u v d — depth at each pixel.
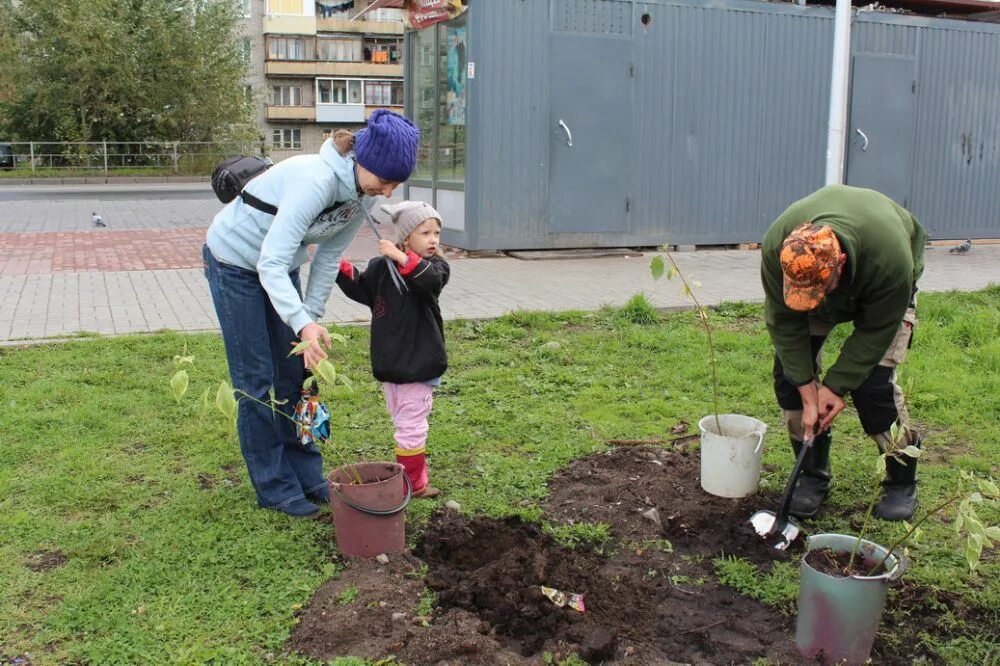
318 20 56.00
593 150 11.16
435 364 3.91
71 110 33.06
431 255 3.83
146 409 5.17
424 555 3.59
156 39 33.59
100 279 9.43
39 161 32.44
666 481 4.27
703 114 11.66
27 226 14.87
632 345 7.00
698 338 7.18
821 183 12.47
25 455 4.46
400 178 3.56
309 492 4.04
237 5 36.62
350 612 3.04
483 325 7.39
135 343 6.54
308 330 3.34
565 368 6.29
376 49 57.62
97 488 4.07
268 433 3.84
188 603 3.12
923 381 5.89
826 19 12.04
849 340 3.40
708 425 4.27
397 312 3.85
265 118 55.97
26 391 5.42
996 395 5.71
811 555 3.03
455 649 2.85
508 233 11.02
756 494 4.11
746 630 3.08
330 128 57.62
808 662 2.89
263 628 2.97
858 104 12.29
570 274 10.09
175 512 3.83
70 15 32.19
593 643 2.94
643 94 11.30
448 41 11.12
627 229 11.52
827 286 2.92
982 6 12.88
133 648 2.85
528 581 3.33
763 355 6.75
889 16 12.27
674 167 11.64
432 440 4.79
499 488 4.20
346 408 5.32
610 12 10.98
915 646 3.01
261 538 3.59
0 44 33.03
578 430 5.05
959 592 3.33
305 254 3.90
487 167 10.75
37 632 2.94
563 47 10.81
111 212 17.73
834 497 4.16
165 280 9.41
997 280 10.30
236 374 3.79
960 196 13.28
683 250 11.90
